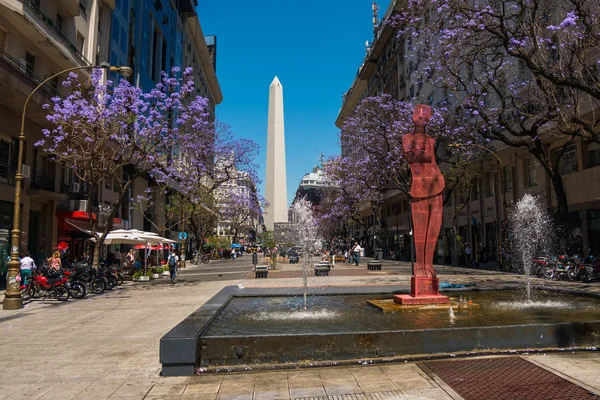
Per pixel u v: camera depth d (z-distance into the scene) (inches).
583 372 199.3
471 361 218.5
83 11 1029.8
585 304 353.4
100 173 705.6
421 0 673.0
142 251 1451.8
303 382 196.2
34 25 752.3
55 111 724.7
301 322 279.6
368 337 226.1
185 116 849.5
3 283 749.9
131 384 203.3
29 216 863.7
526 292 433.1
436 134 911.7
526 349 233.1
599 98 480.4
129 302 533.3
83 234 1030.4
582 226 873.5
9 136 791.1
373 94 2448.3
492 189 1257.4
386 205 2278.5
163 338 213.6
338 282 684.7
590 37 500.4
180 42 2073.1
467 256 1206.9
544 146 976.9
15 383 209.6
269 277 860.6
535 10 525.0
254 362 220.4
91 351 275.4
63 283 565.3
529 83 709.9
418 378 196.4
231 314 315.3
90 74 807.7
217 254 2178.9
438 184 364.2
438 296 349.1
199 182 1282.0
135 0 1407.5
